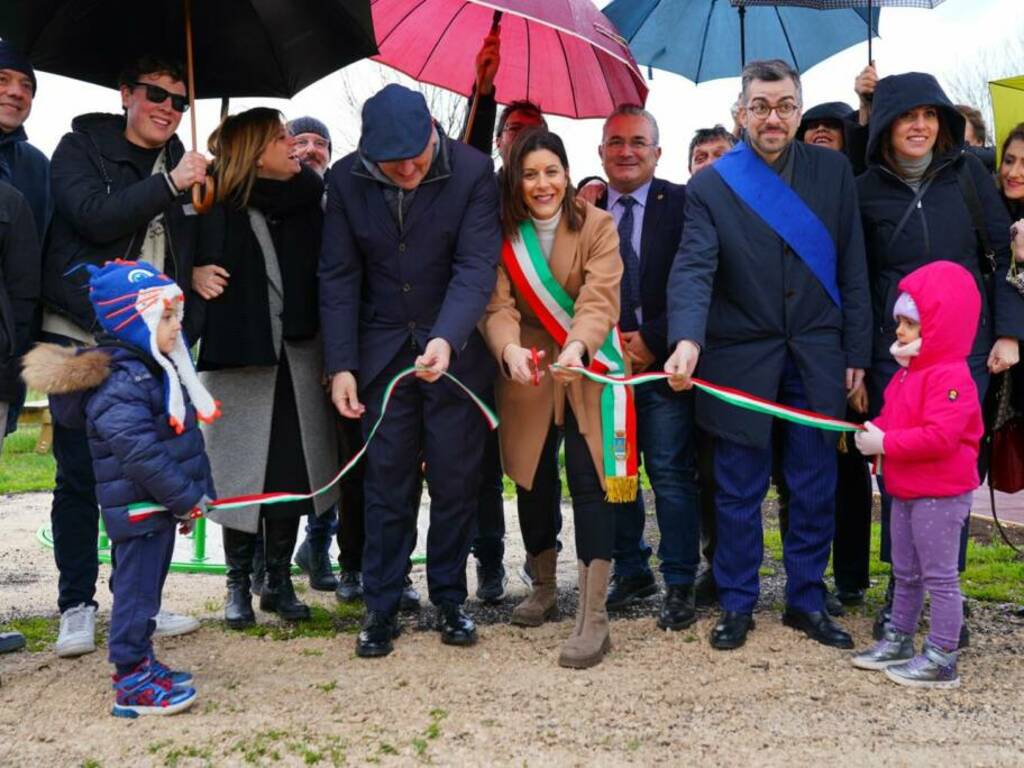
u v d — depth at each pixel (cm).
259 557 515
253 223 449
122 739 339
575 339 411
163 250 435
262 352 446
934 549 384
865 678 393
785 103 422
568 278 430
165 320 355
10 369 401
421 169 411
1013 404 454
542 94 539
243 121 445
